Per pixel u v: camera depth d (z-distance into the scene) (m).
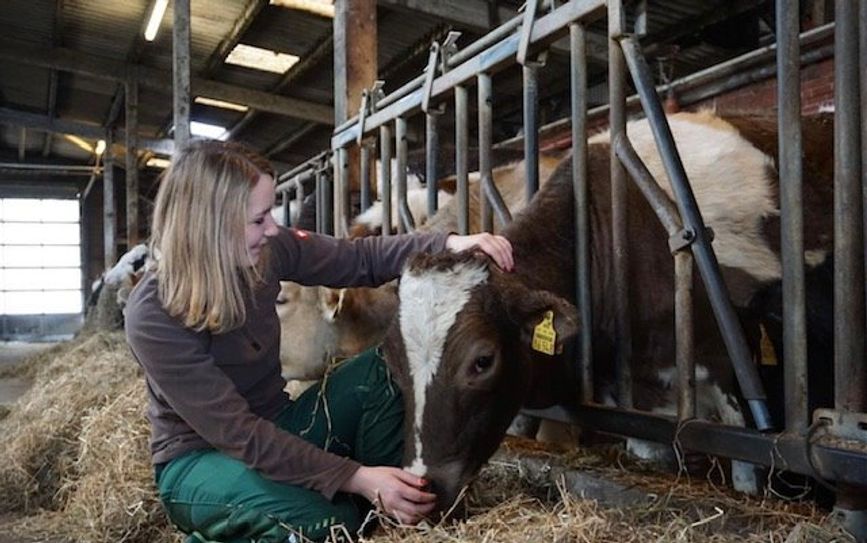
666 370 3.00
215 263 2.06
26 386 8.73
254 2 10.72
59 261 22.80
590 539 1.85
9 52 13.70
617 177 2.74
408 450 2.23
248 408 2.09
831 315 3.08
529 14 3.02
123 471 3.30
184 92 7.49
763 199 3.08
